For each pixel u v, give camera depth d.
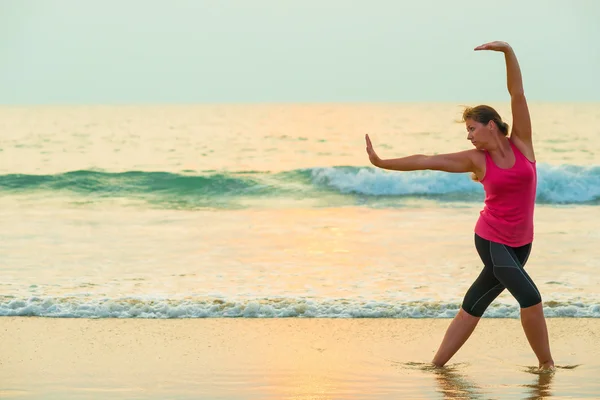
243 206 32.16
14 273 16.83
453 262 18.02
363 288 15.02
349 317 12.62
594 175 33.69
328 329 11.77
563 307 12.79
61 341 10.98
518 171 9.03
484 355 10.32
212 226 24.97
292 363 9.84
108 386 8.75
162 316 12.69
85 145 67.00
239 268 17.34
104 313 12.77
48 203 32.47
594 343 10.84
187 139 75.12
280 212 29.53
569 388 8.69
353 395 8.42
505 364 9.86
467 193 34.66
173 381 8.97
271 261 18.27
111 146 66.12
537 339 9.45
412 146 68.75
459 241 21.34
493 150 9.12
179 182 37.03
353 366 9.72
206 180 37.19
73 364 9.73
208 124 108.50
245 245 20.80
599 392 8.51
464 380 9.07
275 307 13.12
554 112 137.75
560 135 74.69
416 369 9.60
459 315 9.73
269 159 54.66
